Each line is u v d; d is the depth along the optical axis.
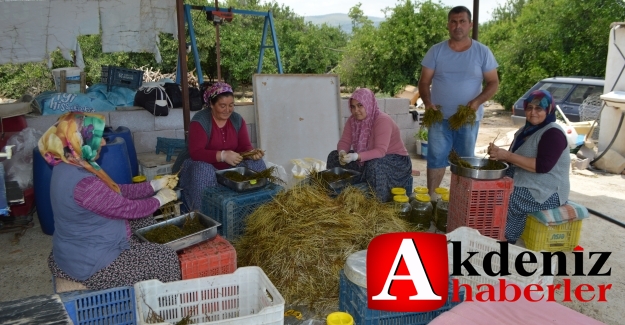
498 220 3.76
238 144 4.47
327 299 3.06
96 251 2.62
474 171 3.64
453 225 3.98
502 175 3.68
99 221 2.62
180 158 4.62
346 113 6.85
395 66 17.25
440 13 16.73
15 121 4.91
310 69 21.42
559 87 10.26
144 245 2.78
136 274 2.67
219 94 4.11
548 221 3.86
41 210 4.29
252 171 3.99
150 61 16.80
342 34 28.03
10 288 3.44
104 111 5.88
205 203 3.83
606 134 7.28
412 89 14.10
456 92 4.92
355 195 3.66
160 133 6.10
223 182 3.84
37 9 5.36
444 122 5.00
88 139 2.57
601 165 7.25
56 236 2.67
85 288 2.66
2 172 2.38
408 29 16.64
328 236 3.24
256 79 6.07
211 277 2.66
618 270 3.79
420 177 6.66
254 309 2.79
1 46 5.32
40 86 14.95
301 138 6.26
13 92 14.95
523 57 16.27
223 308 2.73
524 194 3.97
